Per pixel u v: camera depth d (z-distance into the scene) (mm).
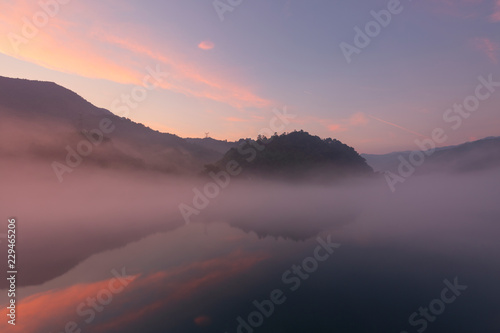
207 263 46000
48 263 46188
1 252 53156
